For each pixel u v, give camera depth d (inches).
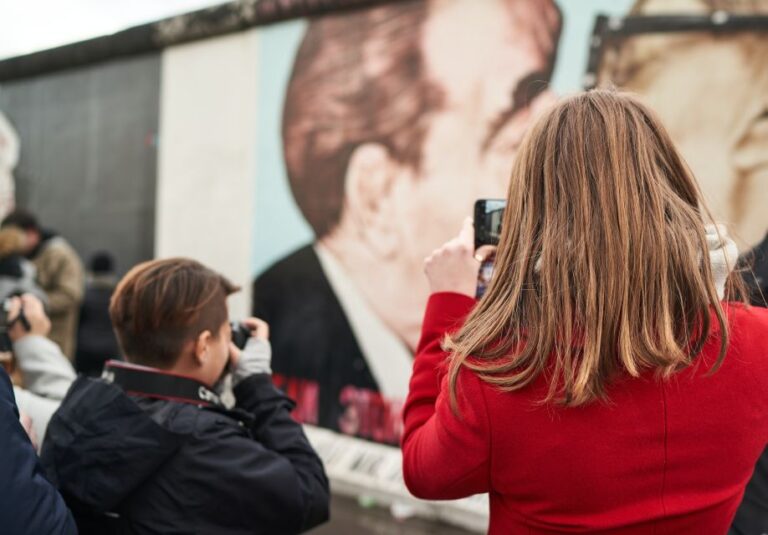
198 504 44.0
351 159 138.4
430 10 127.5
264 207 151.3
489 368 30.6
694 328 30.0
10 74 197.9
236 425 47.3
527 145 33.5
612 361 29.3
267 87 150.6
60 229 188.1
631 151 31.1
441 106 126.4
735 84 99.5
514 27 118.5
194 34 159.5
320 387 142.2
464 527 115.4
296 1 143.1
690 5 102.8
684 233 30.0
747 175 98.7
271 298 149.9
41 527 34.0
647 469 29.9
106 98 179.2
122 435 42.2
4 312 59.3
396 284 132.3
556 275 30.2
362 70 136.7
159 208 168.6
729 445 30.5
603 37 110.0
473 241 39.5
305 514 47.8
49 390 56.9
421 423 36.0
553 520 31.0
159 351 48.6
